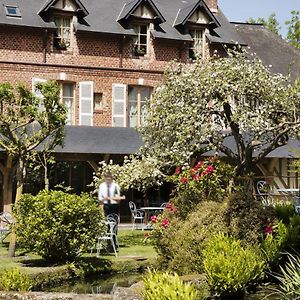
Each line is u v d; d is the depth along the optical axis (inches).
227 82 656.4
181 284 251.8
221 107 706.2
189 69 708.0
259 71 679.7
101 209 476.7
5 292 327.3
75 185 933.2
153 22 959.0
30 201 453.7
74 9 909.8
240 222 387.2
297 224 415.5
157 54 963.3
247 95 678.5
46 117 520.7
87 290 404.5
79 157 881.5
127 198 956.6
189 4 1056.2
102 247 535.8
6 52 878.4
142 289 284.2
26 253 512.7
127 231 749.3
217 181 440.8
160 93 705.0
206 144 732.7
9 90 526.3
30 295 320.8
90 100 918.4
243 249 370.3
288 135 676.7
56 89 523.5
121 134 903.1
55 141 544.7
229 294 336.8
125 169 690.8
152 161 679.1
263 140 677.3
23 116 526.6
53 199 451.8
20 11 896.9
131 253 528.4
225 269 333.1
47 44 901.2
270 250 375.2
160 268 416.2
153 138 713.6
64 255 459.8
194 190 429.1
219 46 1005.2
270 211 401.1
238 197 397.4
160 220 425.1
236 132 655.8
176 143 659.4
